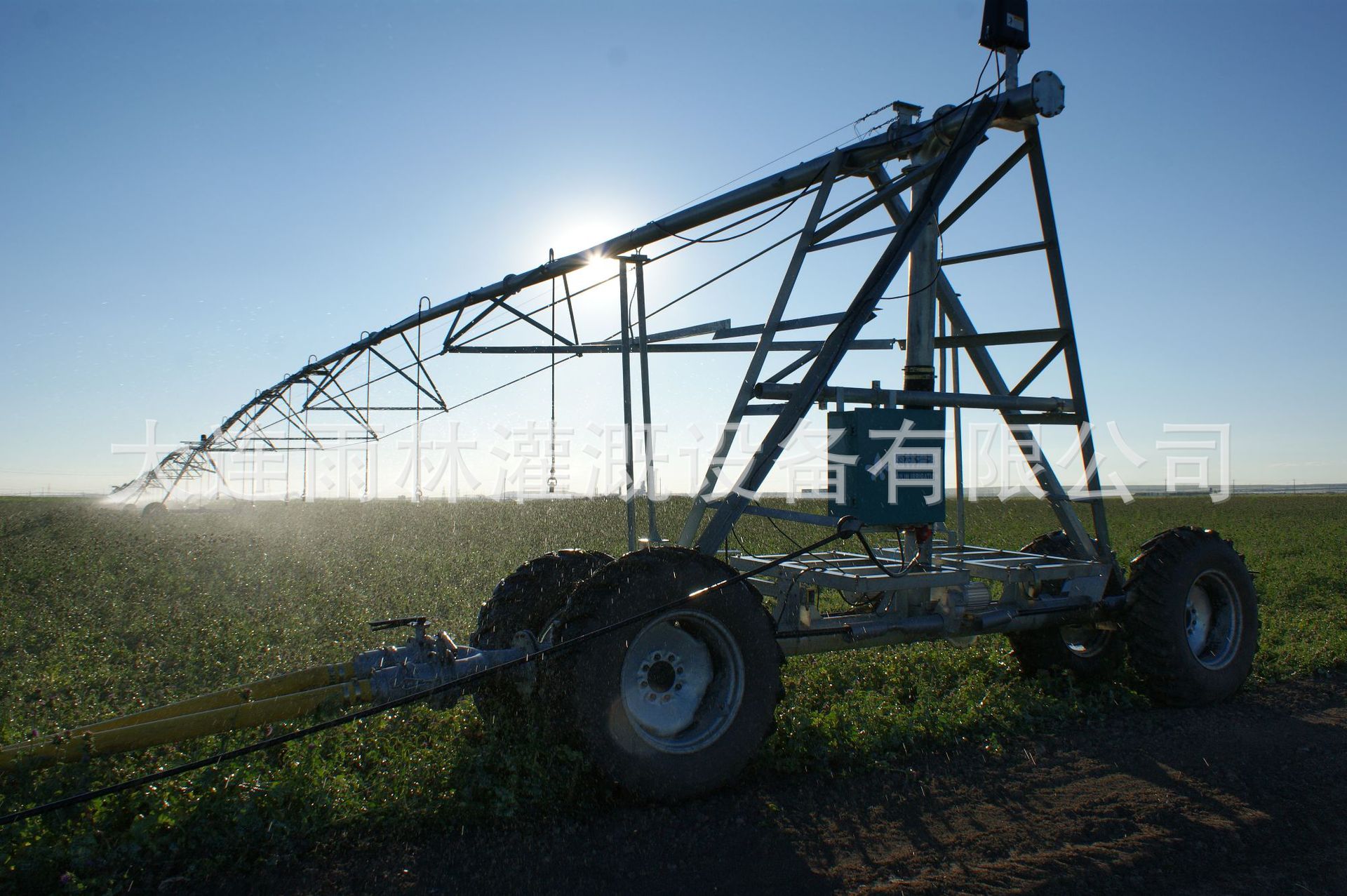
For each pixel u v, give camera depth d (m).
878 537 10.30
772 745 5.17
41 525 27.44
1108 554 6.74
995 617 6.23
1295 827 4.37
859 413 5.80
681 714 4.79
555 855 3.96
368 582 13.09
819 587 5.96
